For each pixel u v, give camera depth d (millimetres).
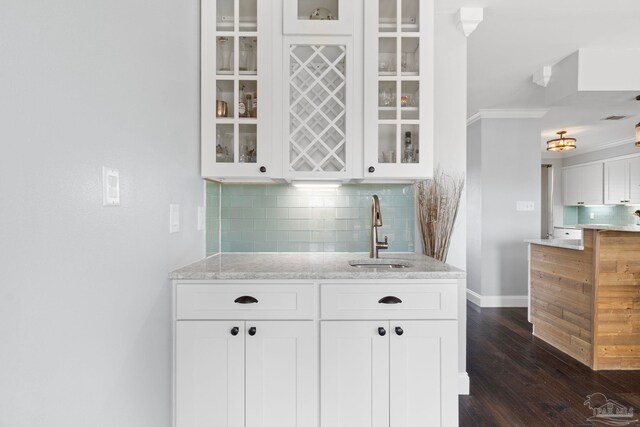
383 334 1467
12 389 723
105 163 1037
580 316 2820
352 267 1648
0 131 695
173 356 1503
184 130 1636
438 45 2381
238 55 1771
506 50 2863
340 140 1853
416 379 1485
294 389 1484
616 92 2891
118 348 1108
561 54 2938
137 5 1219
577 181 6785
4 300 704
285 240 2164
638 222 5941
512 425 1938
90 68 967
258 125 1772
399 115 1811
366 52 1780
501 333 3473
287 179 1868
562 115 4512
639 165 5562
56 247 842
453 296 1489
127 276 1159
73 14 900
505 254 4441
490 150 4457
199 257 1854
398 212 2207
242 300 1479
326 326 1481
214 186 2049
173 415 1496
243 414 1484
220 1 1812
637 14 2367
